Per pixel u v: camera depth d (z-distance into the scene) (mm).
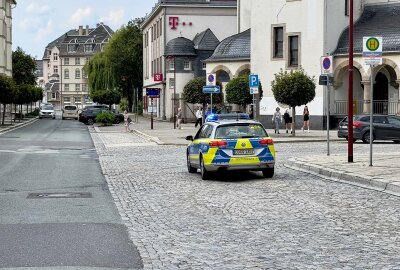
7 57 88500
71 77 172125
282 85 38344
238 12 62625
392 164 19453
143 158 25438
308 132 44812
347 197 13648
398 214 11383
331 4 47906
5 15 81875
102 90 90875
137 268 7543
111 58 95125
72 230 10070
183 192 15055
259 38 50719
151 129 51938
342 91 48562
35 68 114125
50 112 89562
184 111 70562
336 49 48062
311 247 8750
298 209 12172
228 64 56219
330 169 18312
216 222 10859
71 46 172375
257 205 12789
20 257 8086
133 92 98375
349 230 9984
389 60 45312
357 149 28484
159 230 10117
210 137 17562
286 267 7594
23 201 13461
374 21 48938
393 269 7461
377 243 8961
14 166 21922
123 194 14711
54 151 29375
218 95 55406
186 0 74875
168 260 7973
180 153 28125
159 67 78875
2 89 56156
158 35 79688
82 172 19922
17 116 80750
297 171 19516
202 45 71625
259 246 8852
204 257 8156
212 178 18047
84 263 7766
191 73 71250
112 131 52031
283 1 49250
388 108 46312
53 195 14469
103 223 10758
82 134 46812
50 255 8211
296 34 48688
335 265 7684
